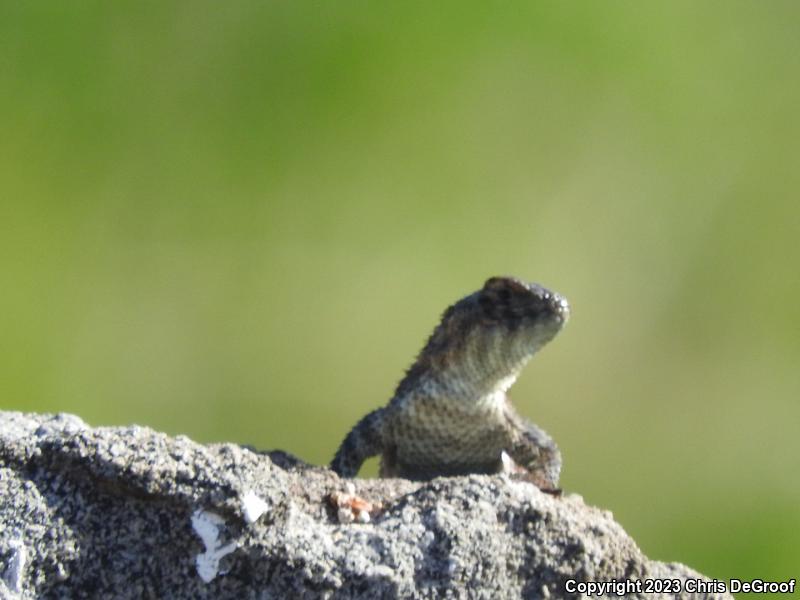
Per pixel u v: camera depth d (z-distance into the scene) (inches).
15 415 76.1
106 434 74.5
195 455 74.4
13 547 74.2
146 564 74.3
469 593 74.5
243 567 74.3
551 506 74.9
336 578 74.3
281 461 75.9
